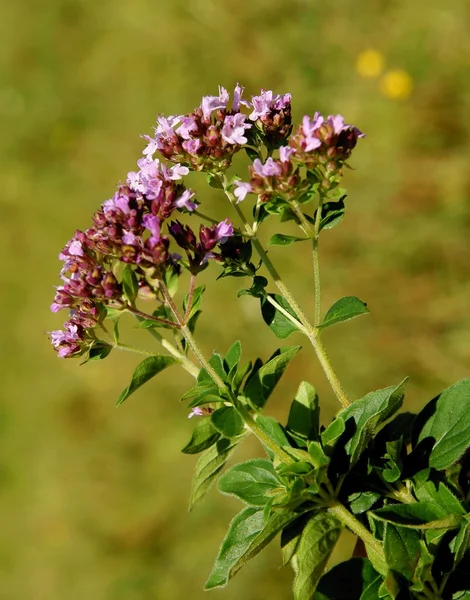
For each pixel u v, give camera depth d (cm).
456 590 48
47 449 110
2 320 124
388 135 105
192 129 52
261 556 89
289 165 50
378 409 49
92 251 52
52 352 117
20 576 104
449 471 50
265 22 121
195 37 125
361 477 50
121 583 95
